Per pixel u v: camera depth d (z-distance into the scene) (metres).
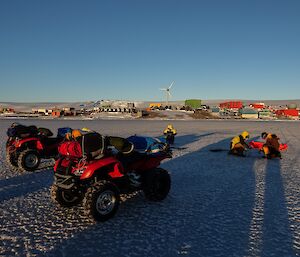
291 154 14.41
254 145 15.17
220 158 12.90
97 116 80.06
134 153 6.49
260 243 4.79
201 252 4.48
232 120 66.44
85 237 4.96
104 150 5.71
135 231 5.19
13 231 5.17
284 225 5.51
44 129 10.77
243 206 6.53
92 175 5.66
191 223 5.55
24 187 8.02
